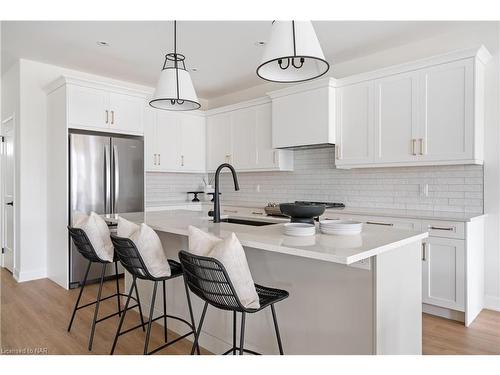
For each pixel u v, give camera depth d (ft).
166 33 10.85
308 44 5.52
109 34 10.91
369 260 5.30
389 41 11.54
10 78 14.16
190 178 18.71
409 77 10.65
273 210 13.64
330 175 14.10
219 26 10.41
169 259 8.75
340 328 5.66
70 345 7.95
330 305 5.78
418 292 6.59
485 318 9.59
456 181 10.82
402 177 12.03
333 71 13.80
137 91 14.16
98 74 14.80
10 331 8.69
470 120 9.52
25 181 13.15
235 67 14.06
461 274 9.16
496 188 10.10
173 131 16.75
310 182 14.79
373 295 5.27
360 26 10.46
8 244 14.78
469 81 9.53
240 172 16.80
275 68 6.48
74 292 11.90
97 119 13.10
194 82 16.17
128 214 10.54
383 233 6.27
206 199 18.47
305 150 14.96
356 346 5.46
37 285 12.66
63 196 12.44
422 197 11.55
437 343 8.03
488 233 10.25
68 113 12.34
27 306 10.48
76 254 12.41
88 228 8.11
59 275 12.74
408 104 10.67
